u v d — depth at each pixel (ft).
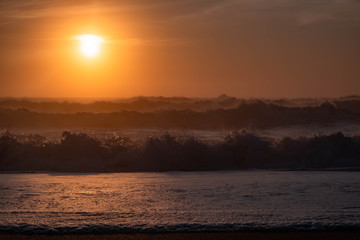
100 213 40.19
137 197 48.11
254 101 172.04
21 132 124.88
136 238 33.37
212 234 34.12
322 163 79.30
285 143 83.76
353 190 51.67
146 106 207.21
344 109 166.91
